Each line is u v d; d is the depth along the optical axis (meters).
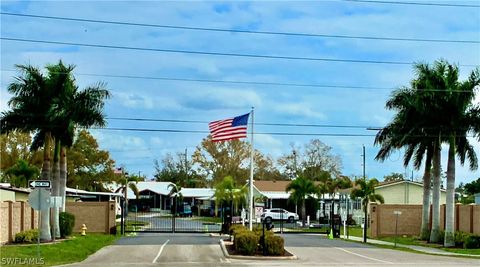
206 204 93.38
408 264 26.17
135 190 84.00
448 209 37.09
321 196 80.31
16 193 41.41
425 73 37.41
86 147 77.25
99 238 39.06
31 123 33.97
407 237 46.47
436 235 39.69
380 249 35.53
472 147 38.72
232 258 27.84
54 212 36.19
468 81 36.88
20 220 34.78
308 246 36.25
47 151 34.91
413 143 40.66
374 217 48.94
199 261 26.67
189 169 112.12
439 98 36.91
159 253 30.14
